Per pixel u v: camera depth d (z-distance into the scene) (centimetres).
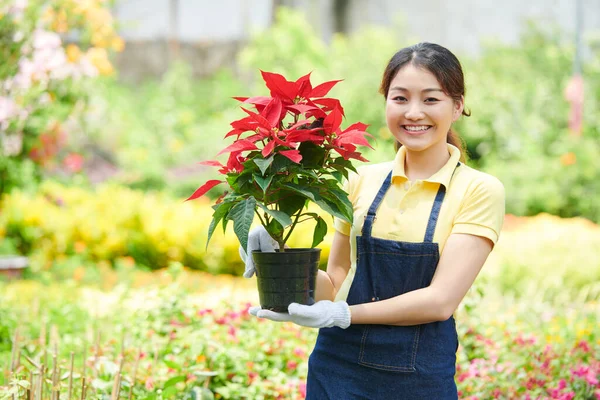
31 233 927
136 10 1719
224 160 1263
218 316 492
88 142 1384
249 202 243
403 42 1507
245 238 238
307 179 257
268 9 1719
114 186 1096
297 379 428
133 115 1441
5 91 762
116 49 839
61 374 387
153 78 1694
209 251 897
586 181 1216
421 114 263
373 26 1555
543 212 1202
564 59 1409
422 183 271
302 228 847
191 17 1752
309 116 264
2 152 801
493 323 545
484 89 1345
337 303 253
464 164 280
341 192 256
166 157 1380
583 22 1498
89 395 361
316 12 1689
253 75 1647
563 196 1207
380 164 292
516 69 1415
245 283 819
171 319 481
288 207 258
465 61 1430
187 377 407
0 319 514
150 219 933
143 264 914
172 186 1265
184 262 910
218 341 457
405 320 258
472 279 262
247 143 245
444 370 268
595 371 444
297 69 1393
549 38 1470
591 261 799
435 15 1620
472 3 1591
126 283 697
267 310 256
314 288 263
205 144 1384
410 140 267
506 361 468
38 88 763
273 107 252
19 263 816
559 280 748
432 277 265
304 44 1467
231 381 423
